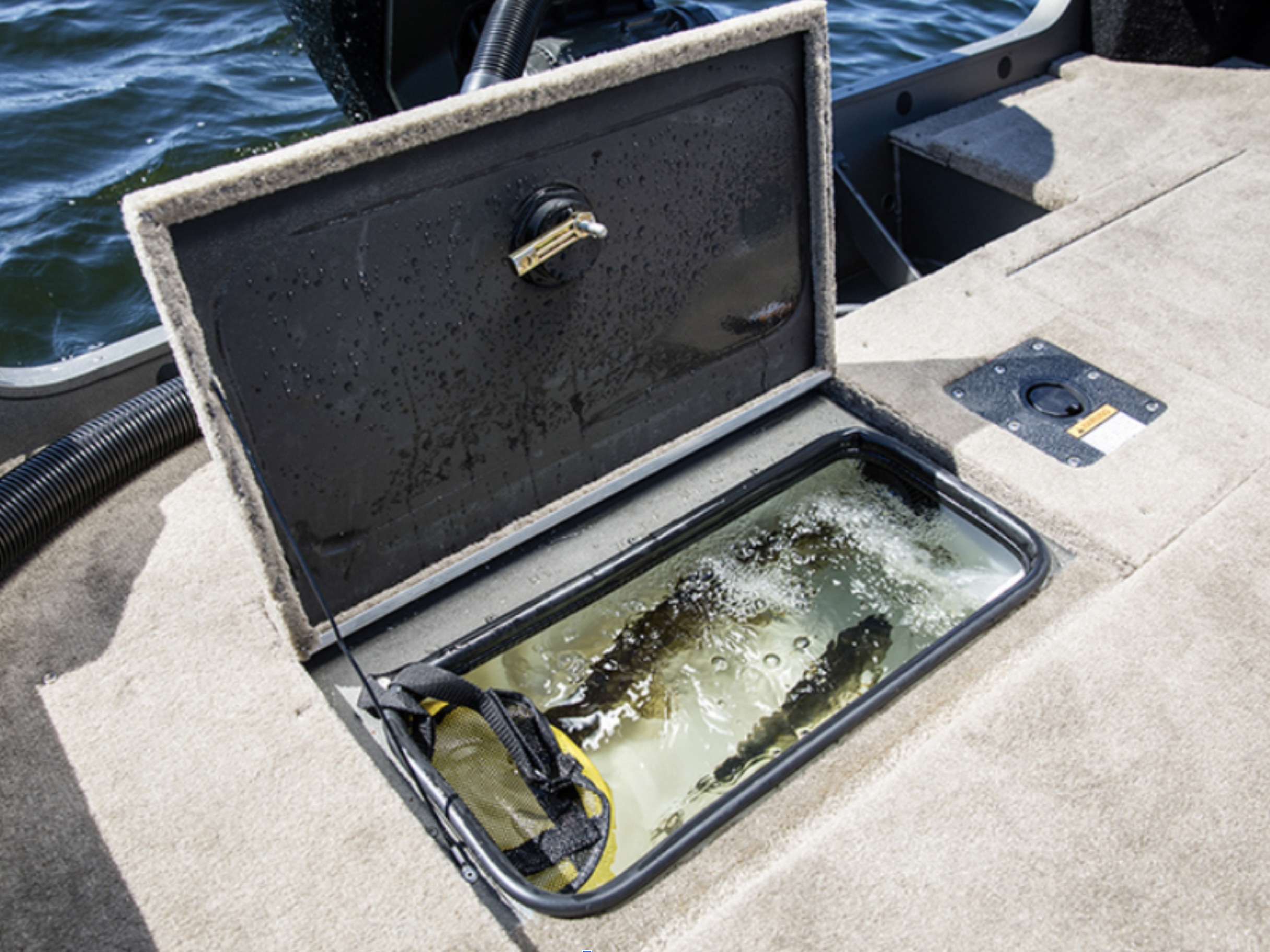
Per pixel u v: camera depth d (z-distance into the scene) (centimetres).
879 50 556
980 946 126
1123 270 250
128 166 488
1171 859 134
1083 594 175
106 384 222
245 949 132
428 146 149
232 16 614
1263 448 197
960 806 141
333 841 144
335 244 147
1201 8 329
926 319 239
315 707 164
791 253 205
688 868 139
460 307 163
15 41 586
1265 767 144
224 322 143
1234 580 170
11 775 155
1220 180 281
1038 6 359
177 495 209
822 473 210
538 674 174
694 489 203
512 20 203
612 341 186
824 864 136
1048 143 309
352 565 172
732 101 180
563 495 195
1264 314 232
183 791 152
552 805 149
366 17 242
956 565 188
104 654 175
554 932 132
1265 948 125
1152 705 152
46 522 196
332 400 157
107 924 136
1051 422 207
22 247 439
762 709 167
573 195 164
